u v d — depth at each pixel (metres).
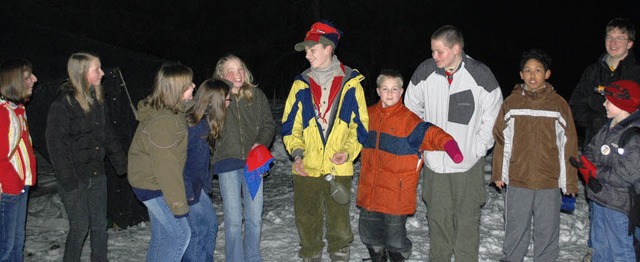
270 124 5.33
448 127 5.04
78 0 18.59
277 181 9.75
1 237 4.79
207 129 4.71
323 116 5.24
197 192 4.72
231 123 5.08
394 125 5.05
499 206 7.74
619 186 4.46
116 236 6.87
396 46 22.14
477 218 5.17
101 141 5.13
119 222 7.06
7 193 4.75
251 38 23.08
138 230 7.07
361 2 21.84
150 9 21.64
